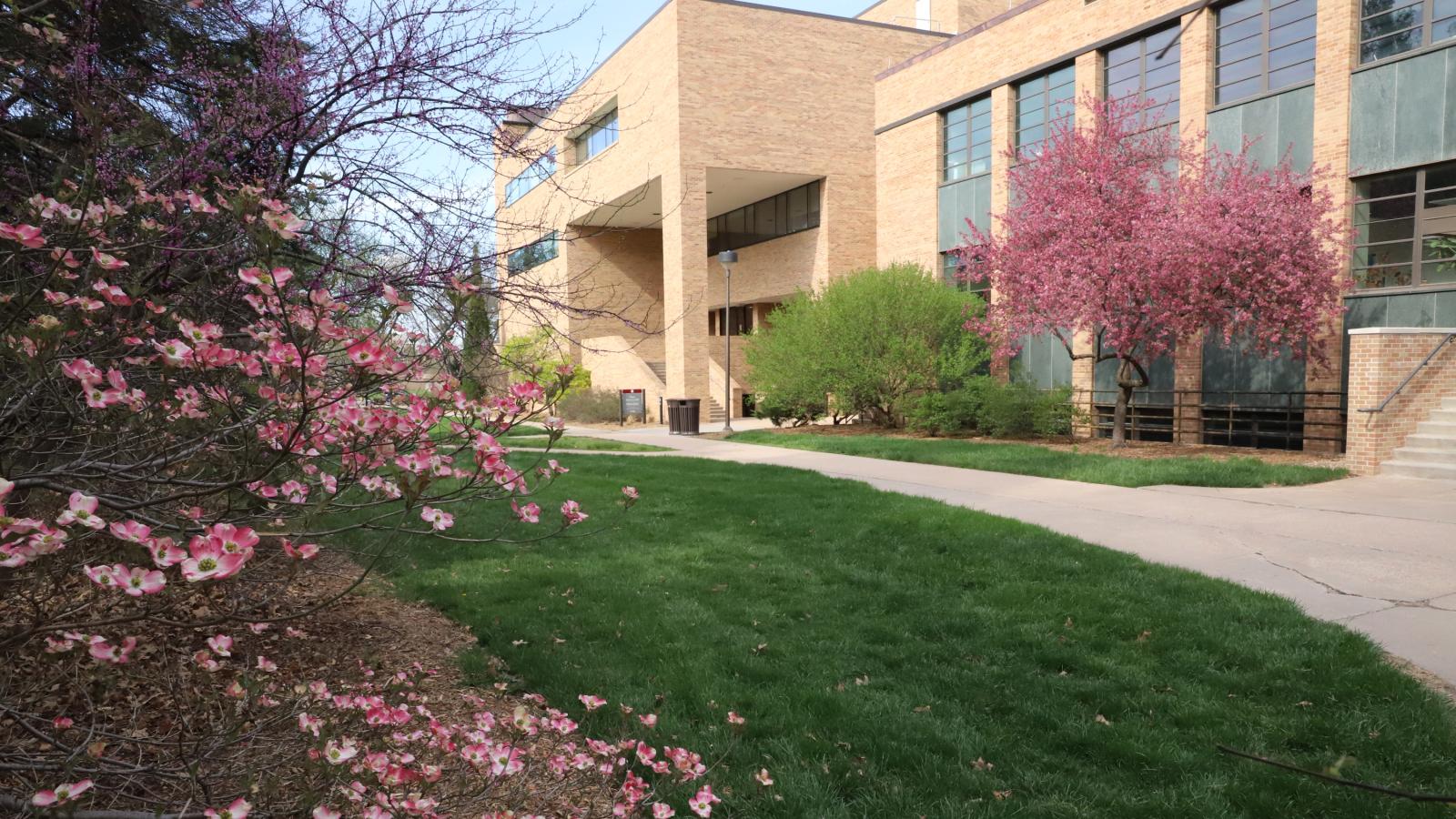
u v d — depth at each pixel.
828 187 28.83
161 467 2.39
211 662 2.70
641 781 2.85
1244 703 4.09
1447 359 12.00
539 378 2.87
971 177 22.22
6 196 3.99
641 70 29.16
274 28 4.02
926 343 20.98
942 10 33.06
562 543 7.71
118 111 3.74
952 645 5.04
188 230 3.34
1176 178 16.31
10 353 2.04
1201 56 16.52
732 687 4.41
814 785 3.40
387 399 2.87
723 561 7.13
